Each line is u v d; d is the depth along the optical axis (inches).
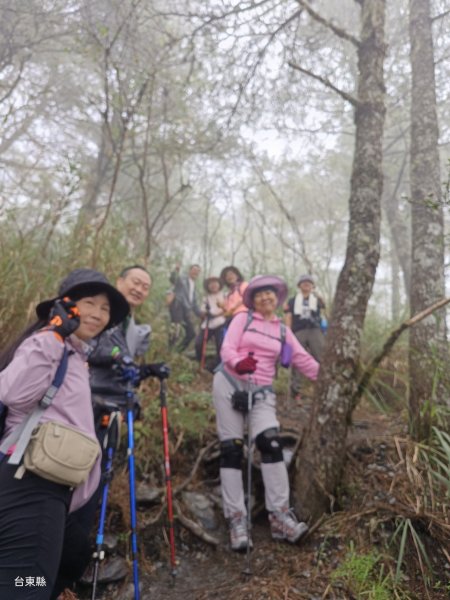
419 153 162.1
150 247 248.8
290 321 223.9
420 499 109.2
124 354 105.2
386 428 155.3
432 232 149.2
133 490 100.0
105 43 206.4
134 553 95.8
